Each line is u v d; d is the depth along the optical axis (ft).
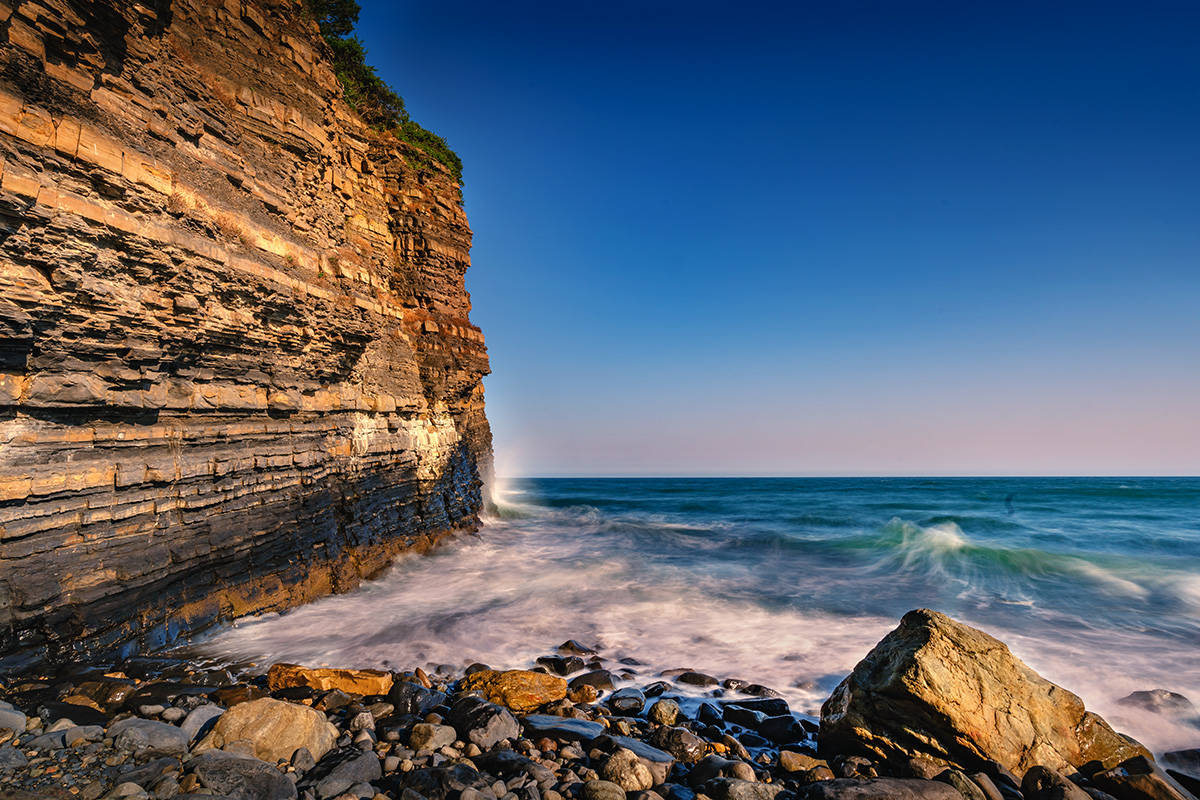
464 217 87.20
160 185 32.60
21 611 24.79
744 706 31.12
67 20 26.91
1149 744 27.53
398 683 28.96
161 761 18.86
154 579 31.60
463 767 20.81
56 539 26.68
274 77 47.24
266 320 41.75
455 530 79.56
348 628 41.98
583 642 41.91
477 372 87.66
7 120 24.52
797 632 44.55
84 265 27.66
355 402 55.21
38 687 24.72
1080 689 33.30
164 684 26.81
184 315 33.65
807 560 76.43
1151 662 37.47
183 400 34.53
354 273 56.70
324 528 49.47
